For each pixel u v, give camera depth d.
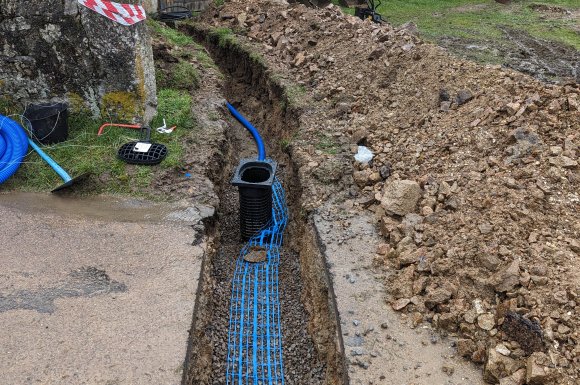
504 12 13.48
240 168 5.37
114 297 3.67
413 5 14.12
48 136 5.24
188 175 5.09
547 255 3.45
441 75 5.84
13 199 4.68
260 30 9.50
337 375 3.34
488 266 3.50
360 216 4.50
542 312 3.13
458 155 4.65
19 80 5.33
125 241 4.22
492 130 4.71
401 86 6.10
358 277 3.82
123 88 5.42
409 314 3.47
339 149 5.42
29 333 3.33
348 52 7.35
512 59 9.26
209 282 4.22
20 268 3.89
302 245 4.80
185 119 5.94
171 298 3.69
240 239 5.46
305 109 6.42
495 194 4.00
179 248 4.18
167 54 7.10
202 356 3.64
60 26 5.09
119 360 3.19
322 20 8.59
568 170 4.05
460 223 3.90
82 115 5.55
